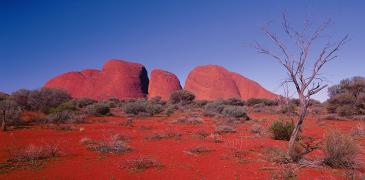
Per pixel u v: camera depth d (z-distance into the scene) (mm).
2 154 11234
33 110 36250
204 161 10398
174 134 16922
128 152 11891
